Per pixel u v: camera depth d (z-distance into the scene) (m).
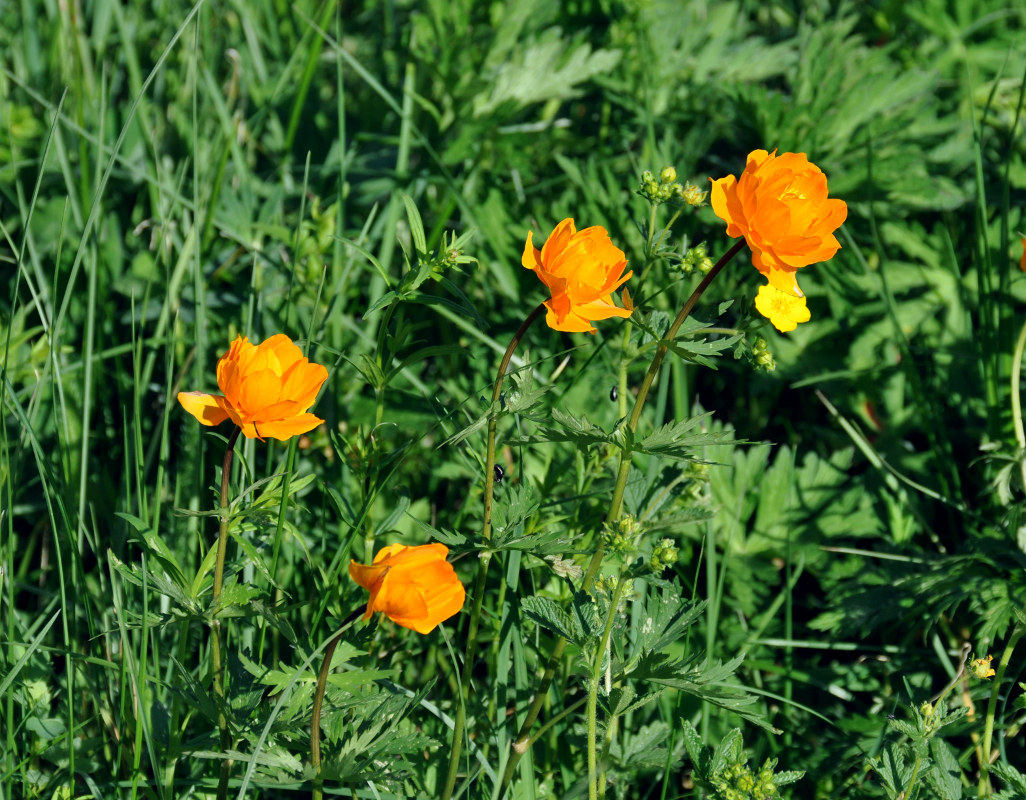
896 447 1.82
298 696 1.55
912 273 1.86
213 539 1.71
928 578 1.69
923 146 1.97
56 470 1.74
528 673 1.66
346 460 1.63
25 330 1.84
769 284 1.54
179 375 1.80
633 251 1.85
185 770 1.62
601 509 1.68
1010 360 1.77
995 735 1.67
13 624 1.61
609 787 1.63
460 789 1.58
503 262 1.87
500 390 1.56
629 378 1.83
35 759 1.63
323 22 1.97
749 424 1.85
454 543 1.57
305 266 1.82
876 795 1.64
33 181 1.98
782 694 1.70
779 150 1.95
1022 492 1.73
